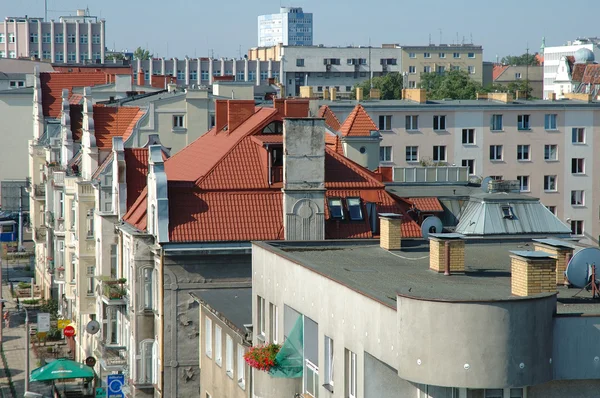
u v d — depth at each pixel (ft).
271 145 344.49
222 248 331.98
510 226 333.83
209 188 340.59
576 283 194.90
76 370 439.22
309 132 336.90
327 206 346.74
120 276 399.44
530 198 341.21
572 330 167.73
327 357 209.46
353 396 195.31
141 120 529.86
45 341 574.56
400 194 387.96
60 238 549.95
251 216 338.54
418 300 165.27
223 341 291.99
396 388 183.32
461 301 162.50
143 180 410.72
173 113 536.42
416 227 346.13
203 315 317.22
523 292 181.68
